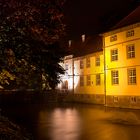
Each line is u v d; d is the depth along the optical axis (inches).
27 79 559.5
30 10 423.8
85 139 667.4
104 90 1721.2
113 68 1642.5
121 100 1565.0
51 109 1572.3
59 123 971.3
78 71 2182.6
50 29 453.1
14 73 475.8
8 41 425.7
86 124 935.0
